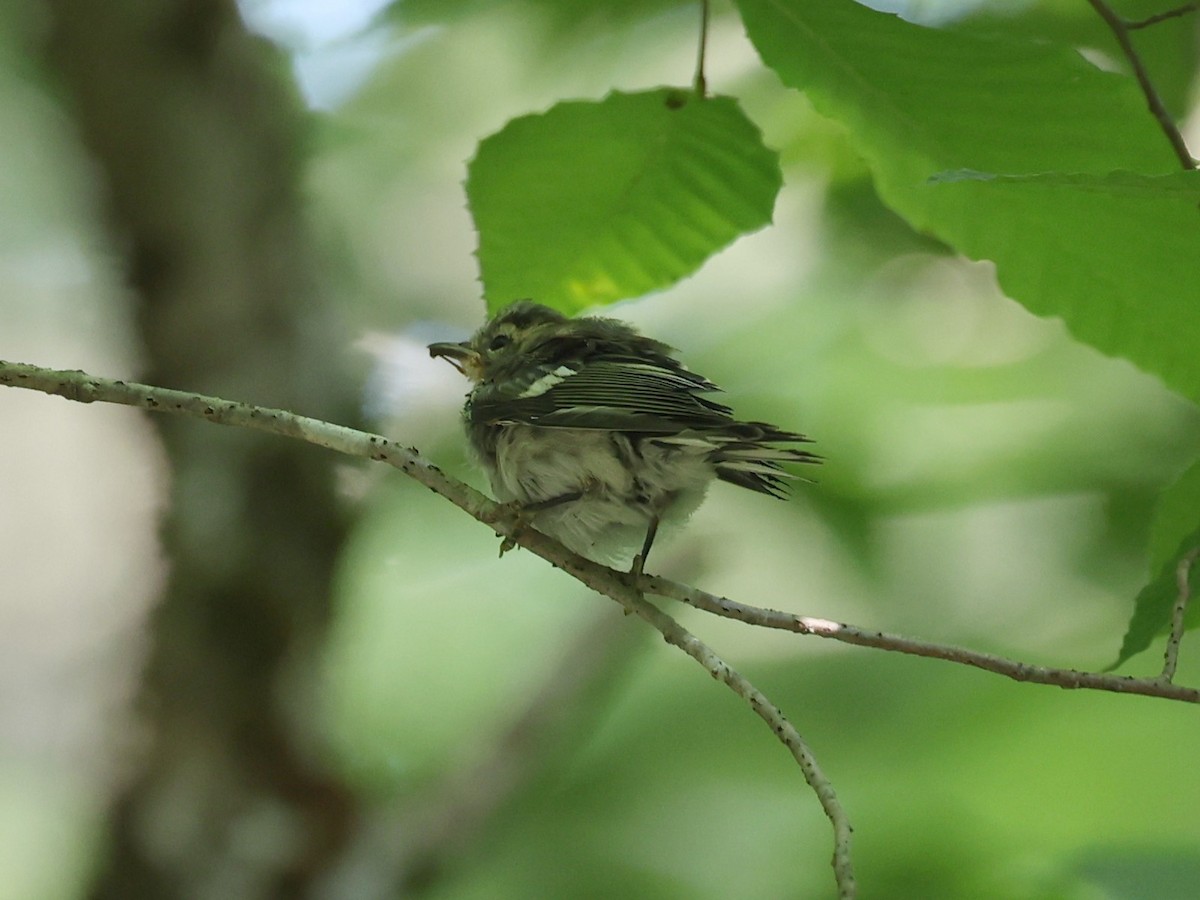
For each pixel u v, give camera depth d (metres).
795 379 13.52
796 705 12.39
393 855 9.87
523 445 7.86
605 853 11.96
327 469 9.59
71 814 13.47
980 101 5.81
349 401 9.84
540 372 8.29
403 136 13.61
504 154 6.71
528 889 11.84
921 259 13.92
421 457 6.84
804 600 13.27
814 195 13.30
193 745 9.48
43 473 15.91
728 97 6.47
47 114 10.81
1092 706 11.75
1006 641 12.54
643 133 6.60
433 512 14.18
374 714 13.70
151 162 8.95
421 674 14.07
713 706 12.67
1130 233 6.06
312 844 9.48
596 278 7.30
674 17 11.74
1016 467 12.77
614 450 7.68
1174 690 5.71
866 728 12.15
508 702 11.60
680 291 14.28
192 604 9.44
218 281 9.26
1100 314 6.52
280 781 9.59
